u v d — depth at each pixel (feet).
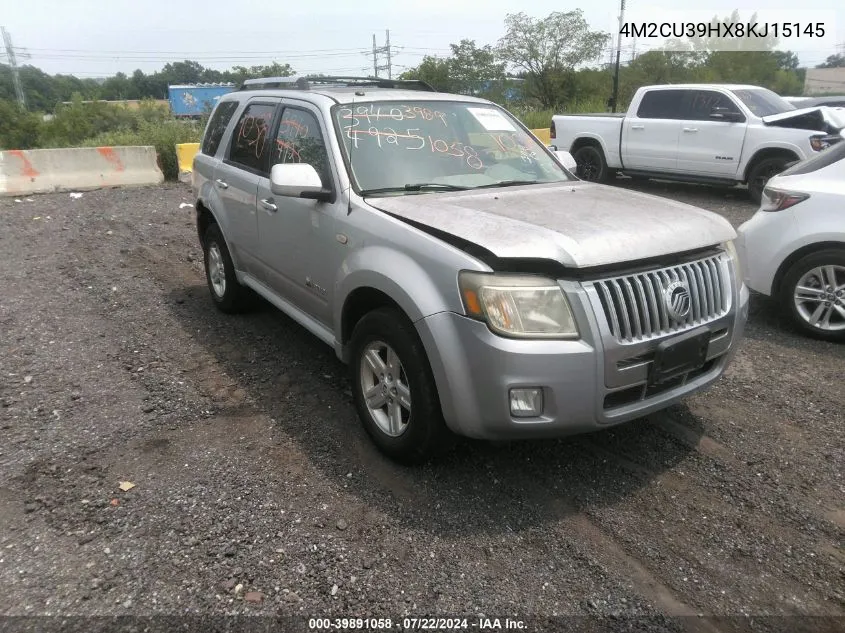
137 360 16.03
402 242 11.02
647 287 10.32
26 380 14.87
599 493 11.04
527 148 15.42
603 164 43.80
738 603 8.77
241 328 18.22
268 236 15.48
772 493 11.05
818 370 15.74
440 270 10.25
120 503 10.65
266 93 16.99
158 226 30.63
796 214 17.49
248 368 15.67
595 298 9.80
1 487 11.06
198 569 9.24
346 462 11.84
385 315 11.21
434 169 13.52
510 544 9.82
